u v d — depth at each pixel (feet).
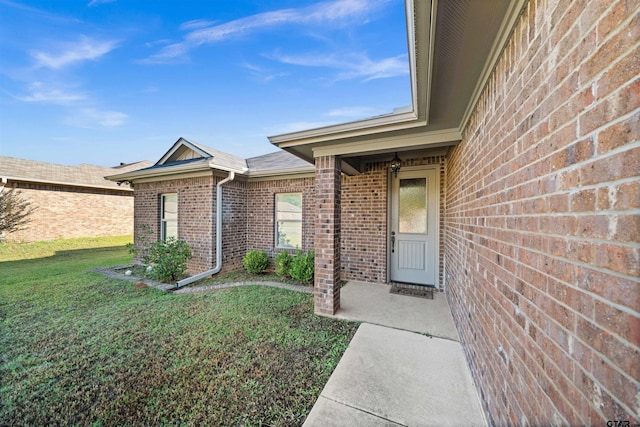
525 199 4.18
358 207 17.74
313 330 10.38
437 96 7.43
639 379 2.10
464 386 7.04
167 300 14.08
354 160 15.26
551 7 3.48
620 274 2.29
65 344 9.28
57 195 35.83
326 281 12.08
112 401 6.52
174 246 19.01
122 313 12.19
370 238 17.40
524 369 4.05
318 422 5.85
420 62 5.92
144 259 21.35
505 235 5.04
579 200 2.84
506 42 4.99
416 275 16.70
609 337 2.38
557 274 3.23
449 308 12.65
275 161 24.76
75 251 31.68
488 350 5.92
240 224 22.35
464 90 7.08
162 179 22.21
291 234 21.93
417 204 16.65
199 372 7.67
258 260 20.27
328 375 7.52
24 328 10.58
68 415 6.09
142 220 23.81
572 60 2.99
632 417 2.14
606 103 2.47
